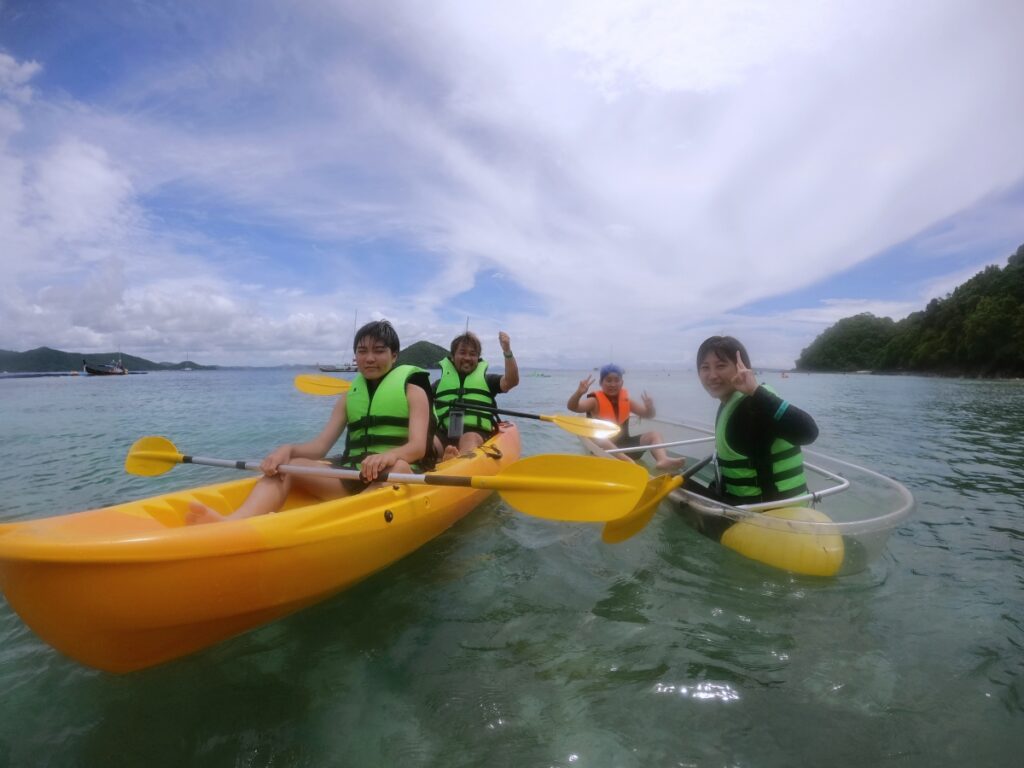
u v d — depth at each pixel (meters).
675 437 5.61
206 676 1.88
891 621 2.18
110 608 1.53
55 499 4.09
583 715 1.65
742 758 1.47
